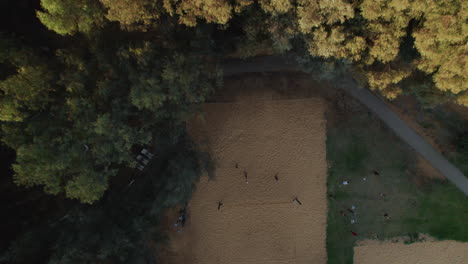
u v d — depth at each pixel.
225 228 25.50
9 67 19.53
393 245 26.66
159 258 24.73
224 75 26.36
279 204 25.84
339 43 19.00
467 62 17.75
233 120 26.00
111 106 18.27
